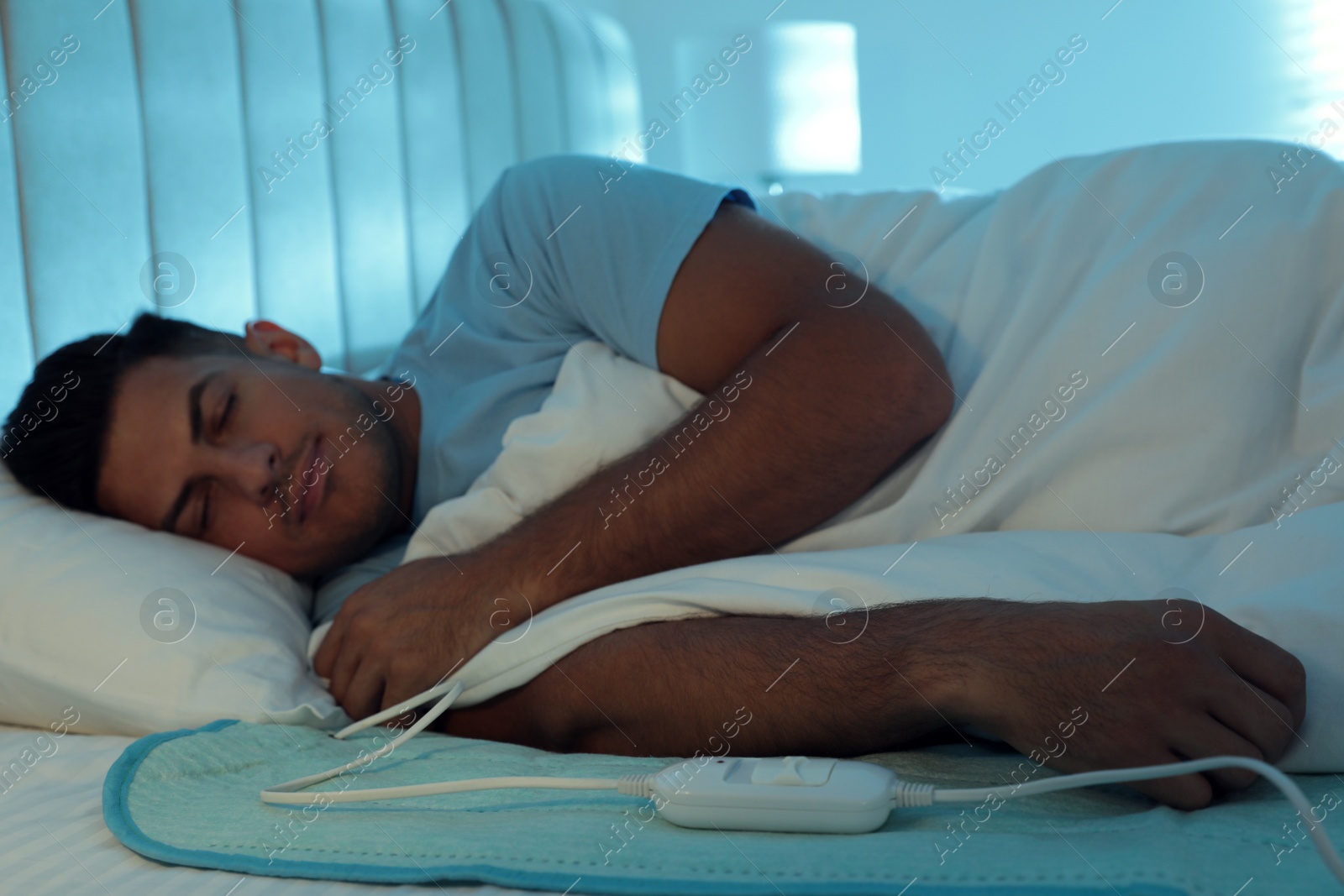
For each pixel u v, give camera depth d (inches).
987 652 23.0
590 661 29.8
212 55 59.2
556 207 41.4
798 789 20.9
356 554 42.0
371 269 68.7
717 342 37.1
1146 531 33.1
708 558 34.8
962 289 40.0
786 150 98.2
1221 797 21.5
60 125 52.2
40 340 51.1
